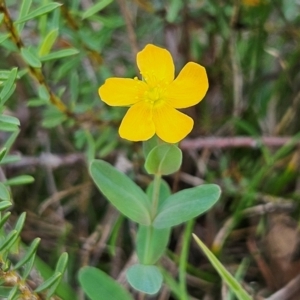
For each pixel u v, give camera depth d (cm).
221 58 20
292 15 20
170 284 16
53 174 20
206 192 14
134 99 14
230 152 20
